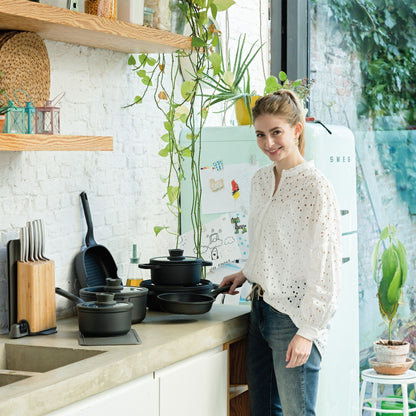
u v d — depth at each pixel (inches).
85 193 128.8
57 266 123.3
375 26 190.5
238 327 120.1
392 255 181.8
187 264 123.4
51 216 122.0
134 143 142.9
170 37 128.8
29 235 109.8
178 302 114.5
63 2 110.0
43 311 109.4
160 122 150.5
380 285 182.2
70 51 125.5
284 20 196.2
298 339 106.7
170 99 143.3
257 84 187.8
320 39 197.3
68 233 125.8
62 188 124.3
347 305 149.1
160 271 123.6
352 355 151.6
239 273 125.5
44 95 118.0
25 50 113.1
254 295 117.5
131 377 94.3
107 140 114.0
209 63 164.4
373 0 190.7
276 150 113.2
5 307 112.3
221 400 116.6
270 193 116.0
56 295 122.6
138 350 97.3
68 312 125.2
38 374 87.5
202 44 134.0
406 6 186.9
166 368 103.1
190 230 150.1
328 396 142.6
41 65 116.9
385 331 192.5
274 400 122.6
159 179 150.2
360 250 195.2
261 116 113.2
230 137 145.9
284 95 114.3
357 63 193.0
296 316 111.4
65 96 124.8
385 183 191.5
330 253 107.3
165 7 129.6
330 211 108.7
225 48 171.0
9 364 104.3
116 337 104.5
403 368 172.6
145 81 138.6
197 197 145.2
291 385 112.7
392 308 180.9
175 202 154.8
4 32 111.4
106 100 134.8
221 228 146.3
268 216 114.0
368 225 193.8
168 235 153.9
